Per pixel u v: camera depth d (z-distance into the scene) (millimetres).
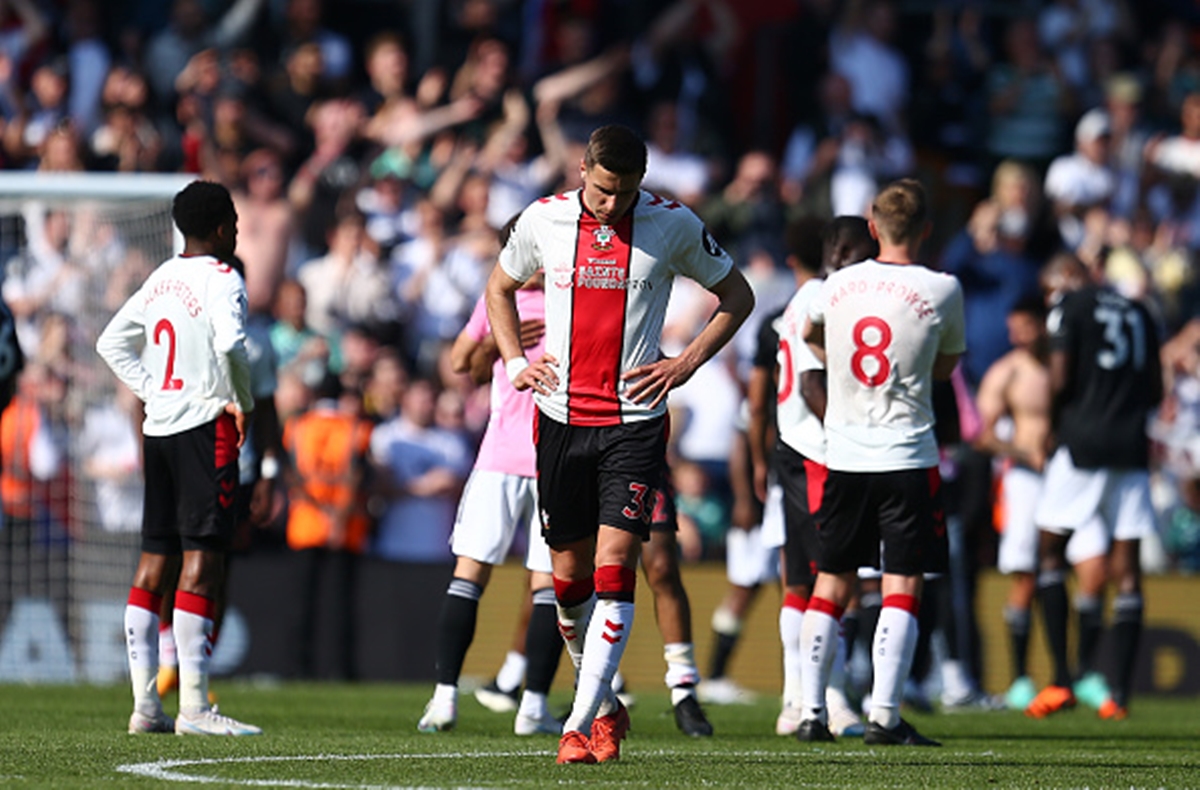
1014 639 40031
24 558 41312
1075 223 56844
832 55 61469
